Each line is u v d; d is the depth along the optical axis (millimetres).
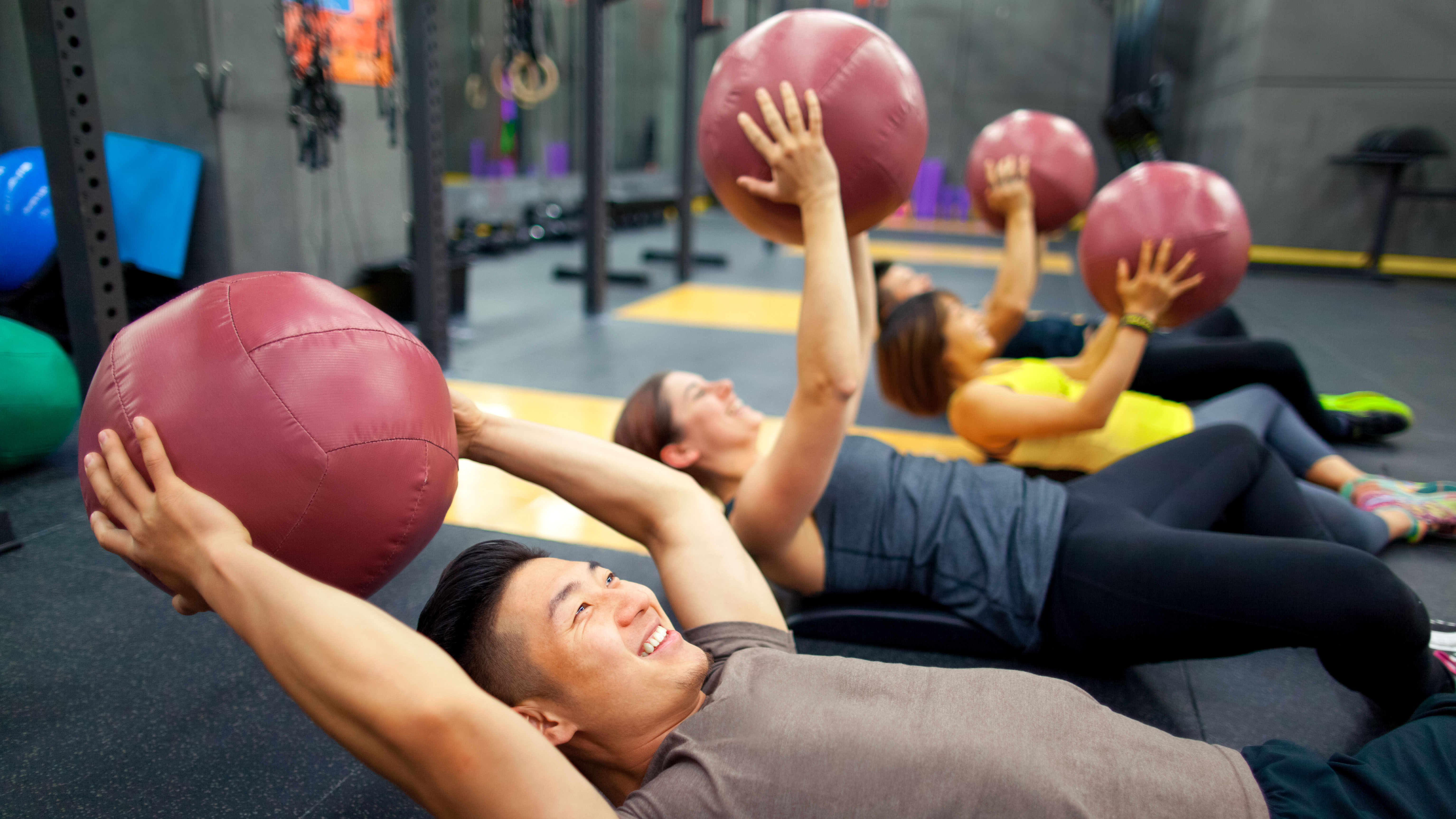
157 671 1547
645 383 1620
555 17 9180
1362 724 1471
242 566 719
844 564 1601
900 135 1241
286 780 1286
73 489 2336
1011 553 1511
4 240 3184
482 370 3764
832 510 1601
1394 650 1171
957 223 11977
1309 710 1511
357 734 663
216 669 1562
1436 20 7770
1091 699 911
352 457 837
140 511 787
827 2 12070
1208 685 1582
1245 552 1264
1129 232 2055
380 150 4629
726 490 1596
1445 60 7816
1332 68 8125
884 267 3039
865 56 1228
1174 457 1657
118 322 2461
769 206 1268
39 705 1439
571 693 855
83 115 2301
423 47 3473
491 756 661
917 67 12281
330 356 852
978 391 2109
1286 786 875
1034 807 773
